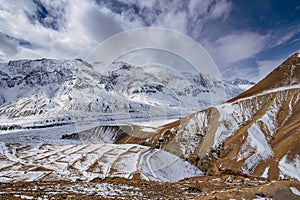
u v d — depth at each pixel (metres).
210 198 9.47
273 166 36.03
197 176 28.41
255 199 9.55
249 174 35.97
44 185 12.11
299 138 39.41
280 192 10.58
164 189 13.23
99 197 9.61
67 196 9.13
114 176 25.48
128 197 10.31
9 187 10.78
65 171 33.03
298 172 33.53
